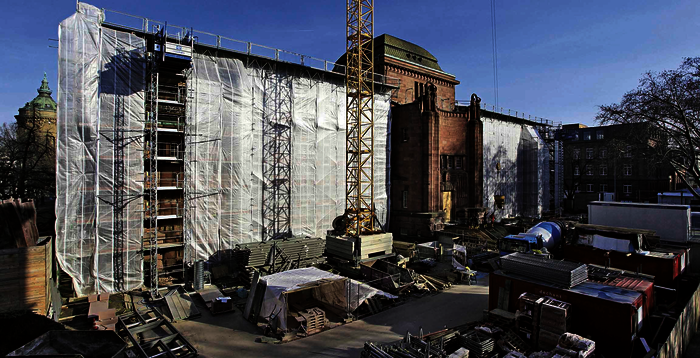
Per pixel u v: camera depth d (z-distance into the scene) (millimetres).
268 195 32031
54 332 12836
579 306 15594
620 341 14484
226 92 29594
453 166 45469
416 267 29953
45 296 17172
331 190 36656
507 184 62531
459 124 46062
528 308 16203
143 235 25234
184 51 24109
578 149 83125
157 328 18359
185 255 26938
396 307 21953
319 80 35719
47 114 81812
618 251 23281
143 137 25281
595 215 30094
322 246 30891
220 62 29391
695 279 22219
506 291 18266
